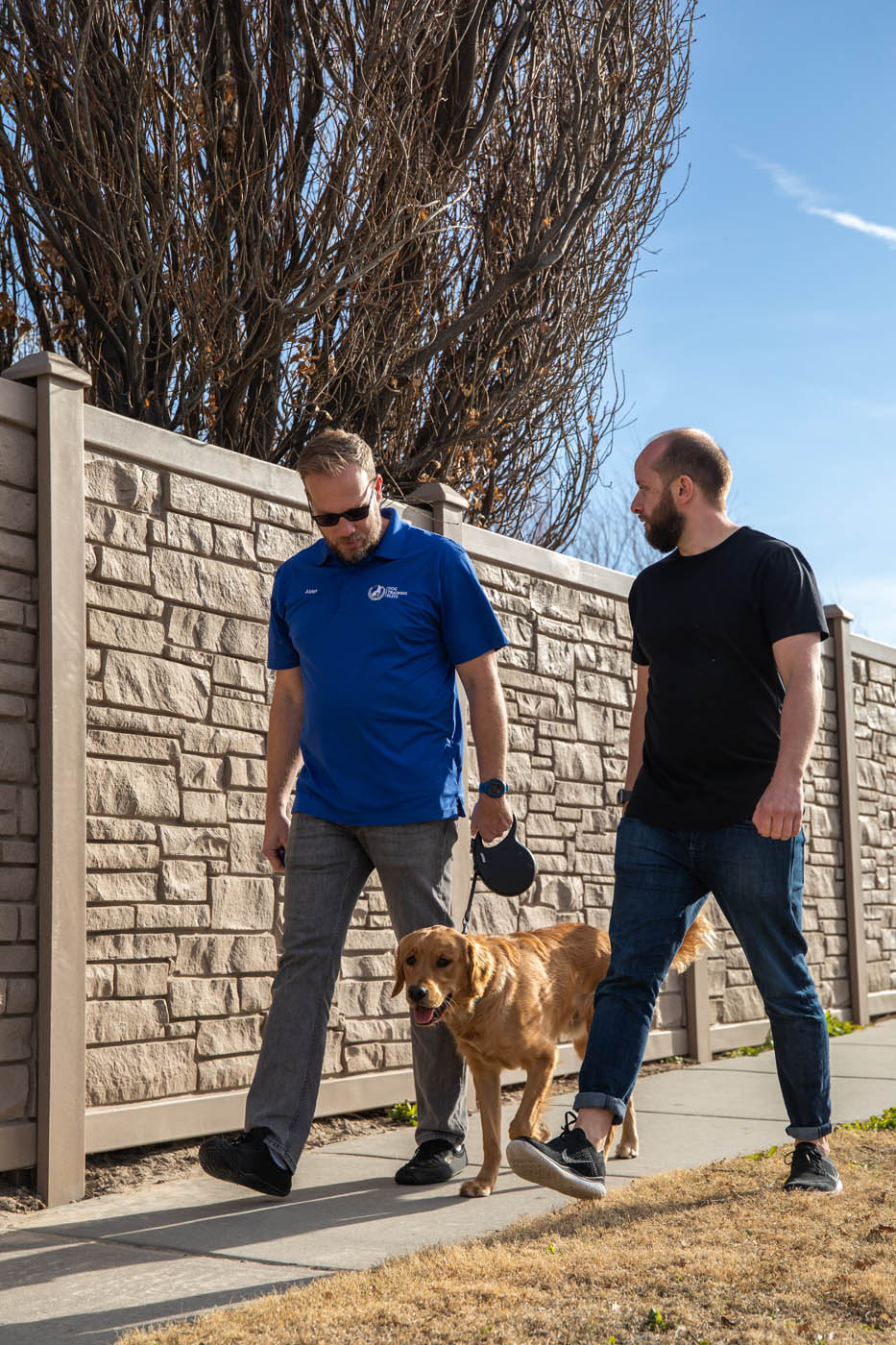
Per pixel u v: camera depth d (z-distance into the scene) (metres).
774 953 3.46
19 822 3.96
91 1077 4.13
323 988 3.93
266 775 4.57
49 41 5.41
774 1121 5.10
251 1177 3.66
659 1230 3.10
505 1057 4.03
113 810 4.31
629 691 7.33
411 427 7.45
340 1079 5.08
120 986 4.27
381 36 6.04
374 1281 2.79
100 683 4.30
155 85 5.57
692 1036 7.13
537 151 7.52
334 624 4.05
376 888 5.38
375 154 6.16
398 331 6.92
